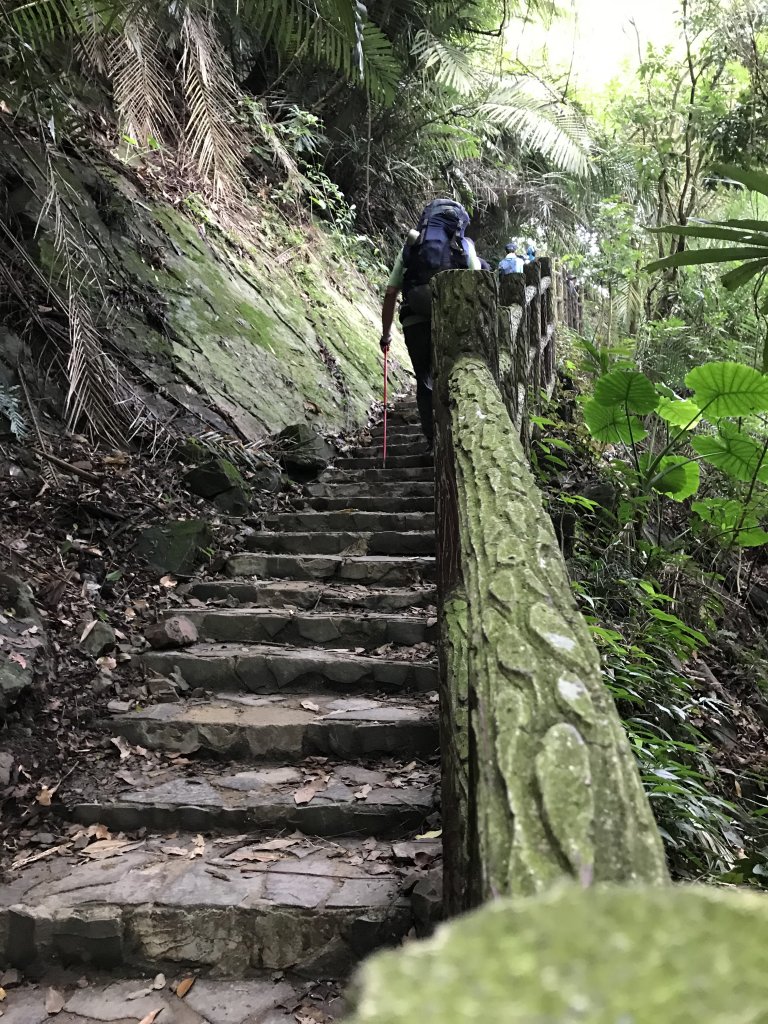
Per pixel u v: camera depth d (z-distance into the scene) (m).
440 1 7.29
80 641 2.63
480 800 0.64
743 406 3.54
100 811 2.01
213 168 5.60
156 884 1.73
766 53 6.20
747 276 1.63
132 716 2.40
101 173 4.92
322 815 1.97
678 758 2.47
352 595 3.17
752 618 4.37
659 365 6.02
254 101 7.30
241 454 4.30
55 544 3.02
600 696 0.75
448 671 1.40
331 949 1.58
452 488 1.74
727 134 5.80
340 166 8.79
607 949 0.17
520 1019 0.15
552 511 3.32
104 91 5.37
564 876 0.51
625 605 3.23
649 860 0.53
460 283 2.46
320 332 6.49
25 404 3.41
